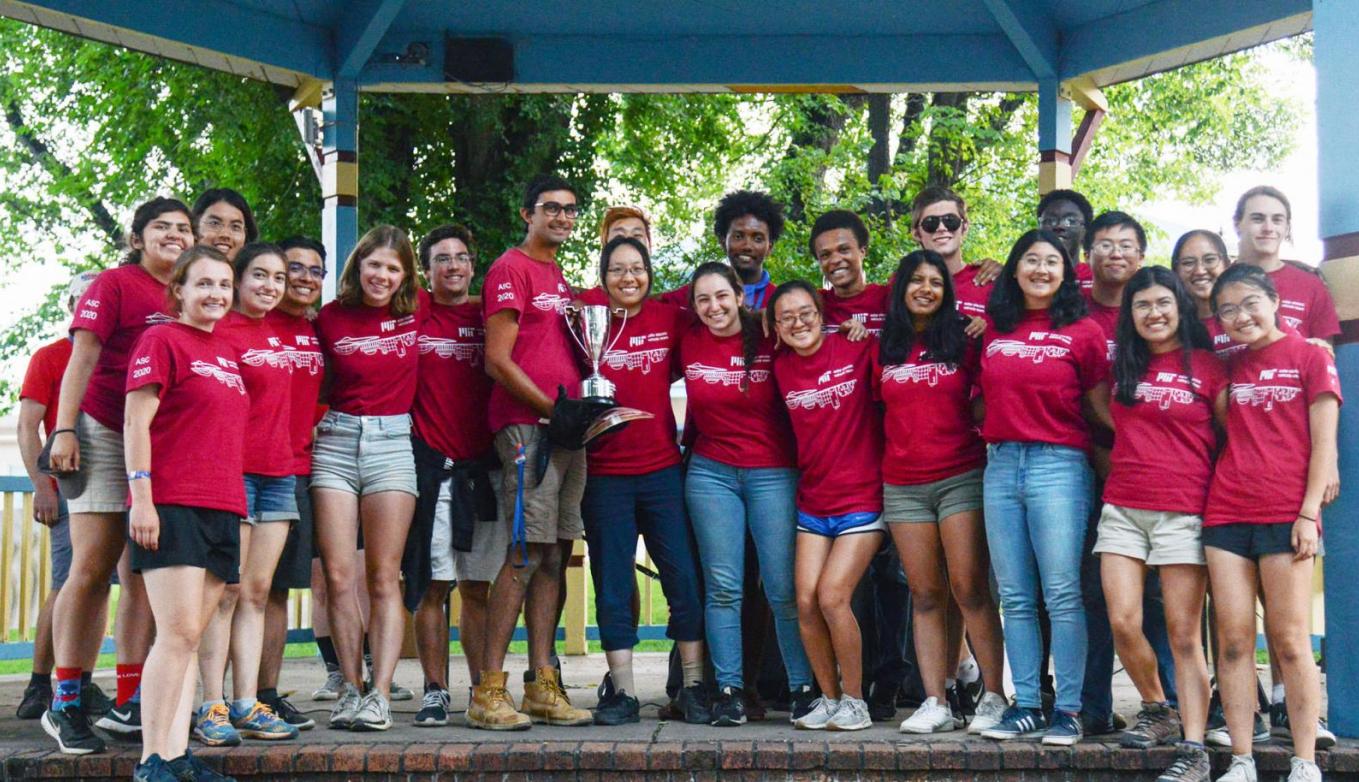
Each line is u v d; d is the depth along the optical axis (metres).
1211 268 4.77
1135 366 4.41
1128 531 4.39
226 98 13.42
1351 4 4.77
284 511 4.71
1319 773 4.16
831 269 5.23
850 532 4.82
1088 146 7.68
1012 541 4.57
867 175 14.81
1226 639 4.22
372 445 4.89
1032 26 7.18
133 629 4.69
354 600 4.94
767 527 5.01
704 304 5.02
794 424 4.95
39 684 5.52
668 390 5.17
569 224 5.11
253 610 4.68
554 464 4.92
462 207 13.63
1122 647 4.40
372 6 7.14
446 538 5.04
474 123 13.37
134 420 4.14
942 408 4.73
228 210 5.02
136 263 4.80
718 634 5.02
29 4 6.46
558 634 8.55
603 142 14.62
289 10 7.25
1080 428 4.59
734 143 16.47
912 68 7.56
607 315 5.00
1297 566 4.17
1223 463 4.29
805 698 5.04
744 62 7.59
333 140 7.44
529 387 4.83
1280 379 4.22
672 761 4.29
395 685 6.04
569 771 4.29
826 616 4.80
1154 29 7.04
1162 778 4.16
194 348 4.25
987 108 15.40
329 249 7.47
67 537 5.56
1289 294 4.79
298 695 6.30
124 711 4.66
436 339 5.13
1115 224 4.88
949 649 5.18
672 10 7.47
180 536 4.16
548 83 7.62
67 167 17.78
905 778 4.31
